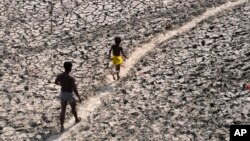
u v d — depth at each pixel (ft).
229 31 70.44
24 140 52.01
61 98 51.70
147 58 66.18
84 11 78.07
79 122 54.65
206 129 51.16
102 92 59.88
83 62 65.98
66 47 69.31
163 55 66.33
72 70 64.23
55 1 81.10
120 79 62.28
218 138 49.73
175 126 52.08
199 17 76.02
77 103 57.82
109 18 76.23
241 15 75.05
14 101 58.29
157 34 71.97
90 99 58.65
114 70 64.28
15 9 78.79
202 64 62.95
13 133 53.06
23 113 56.29
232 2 80.23
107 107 56.85
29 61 66.28
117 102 57.52
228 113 53.11
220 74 60.39
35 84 61.52
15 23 75.20
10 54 67.77
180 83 59.62
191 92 57.62
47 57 67.10
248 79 58.85
